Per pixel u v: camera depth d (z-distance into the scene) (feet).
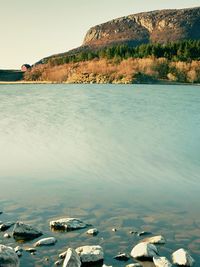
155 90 297.53
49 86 386.32
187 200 44.86
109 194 47.01
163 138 84.84
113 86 377.71
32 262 29.43
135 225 37.42
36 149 72.69
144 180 53.11
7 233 34.55
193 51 603.26
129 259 30.22
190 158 66.03
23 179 53.11
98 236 34.50
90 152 70.69
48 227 36.32
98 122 111.34
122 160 64.54
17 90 304.30
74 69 580.30
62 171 57.31
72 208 42.06
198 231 36.11
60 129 97.50
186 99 202.49
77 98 211.61
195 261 30.19
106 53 651.25
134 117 123.54
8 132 91.66
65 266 28.07
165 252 31.65
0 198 45.11
